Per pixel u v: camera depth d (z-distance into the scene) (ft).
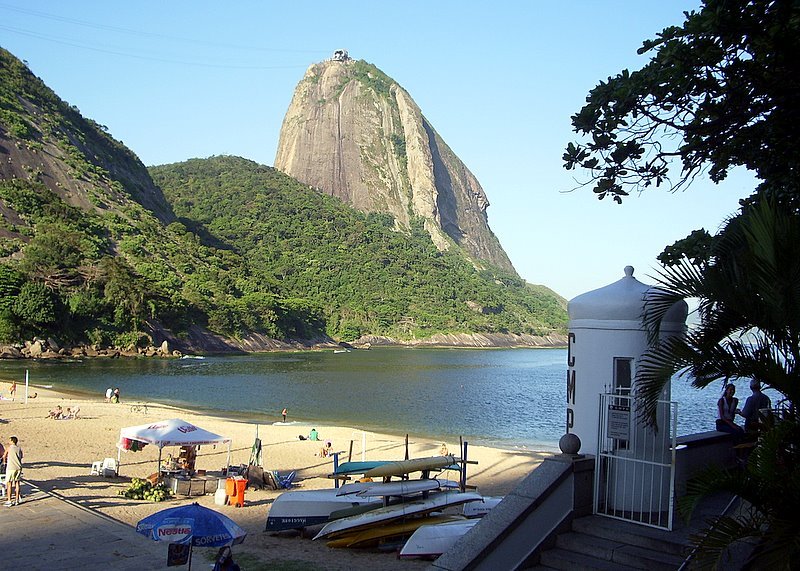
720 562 25.45
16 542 49.08
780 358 24.13
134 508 65.67
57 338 409.49
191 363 410.11
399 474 55.47
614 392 35.45
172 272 570.87
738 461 38.27
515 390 310.45
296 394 264.72
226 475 82.53
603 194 39.29
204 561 48.14
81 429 126.72
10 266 414.00
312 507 58.59
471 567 30.12
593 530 32.19
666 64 35.40
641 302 35.12
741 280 25.14
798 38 32.55
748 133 36.47
